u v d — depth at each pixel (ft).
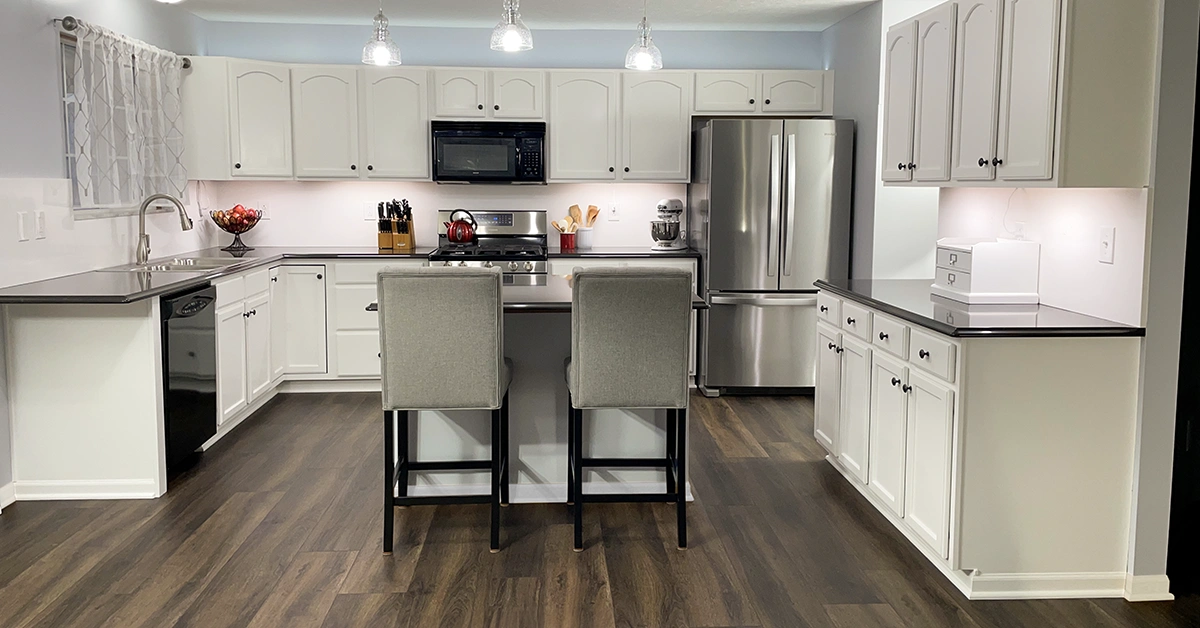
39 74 13.50
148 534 11.40
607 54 21.22
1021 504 9.82
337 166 20.01
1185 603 9.77
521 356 12.74
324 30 20.76
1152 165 9.35
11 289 12.40
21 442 12.57
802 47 21.52
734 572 10.48
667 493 12.35
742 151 18.81
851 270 19.24
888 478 11.76
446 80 19.99
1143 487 9.73
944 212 14.35
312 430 16.39
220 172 19.54
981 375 9.61
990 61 10.61
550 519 12.19
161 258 17.54
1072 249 10.73
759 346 19.25
